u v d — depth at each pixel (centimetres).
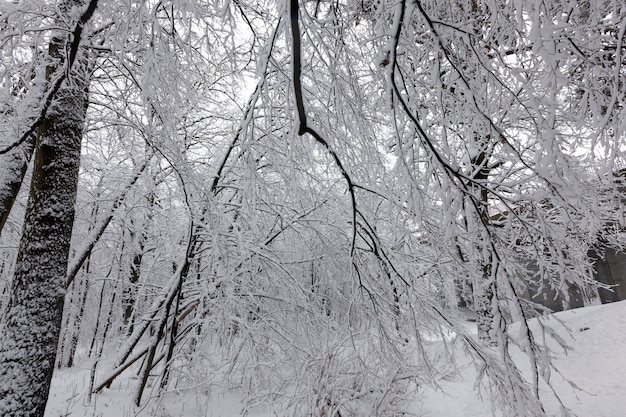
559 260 249
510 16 241
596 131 227
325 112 402
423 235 368
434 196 279
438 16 262
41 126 405
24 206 808
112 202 741
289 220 638
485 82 273
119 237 900
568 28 205
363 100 354
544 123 209
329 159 399
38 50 413
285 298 685
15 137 437
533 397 234
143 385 616
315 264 697
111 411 594
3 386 330
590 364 682
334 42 317
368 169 367
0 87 430
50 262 378
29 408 336
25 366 342
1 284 845
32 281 365
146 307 883
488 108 274
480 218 238
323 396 492
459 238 360
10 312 357
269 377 618
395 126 203
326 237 659
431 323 384
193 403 644
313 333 650
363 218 315
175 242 755
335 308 696
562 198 223
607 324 798
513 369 237
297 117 215
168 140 505
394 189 313
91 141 727
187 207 623
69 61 303
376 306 374
